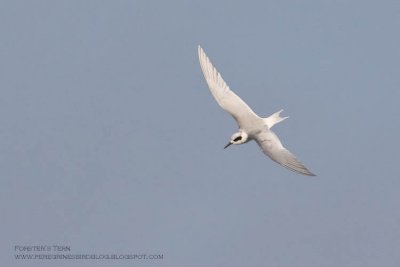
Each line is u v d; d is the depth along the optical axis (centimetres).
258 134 1884
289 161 1827
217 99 1906
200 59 1919
